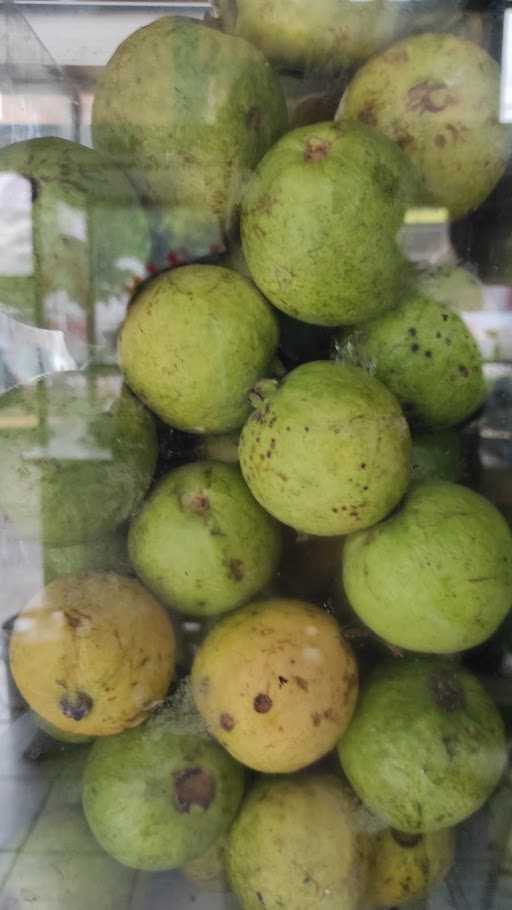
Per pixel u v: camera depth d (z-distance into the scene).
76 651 0.45
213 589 0.47
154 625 0.47
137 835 0.48
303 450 0.44
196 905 0.50
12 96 0.50
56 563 0.49
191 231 0.48
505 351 0.49
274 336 0.48
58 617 0.46
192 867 0.50
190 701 0.48
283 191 0.45
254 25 0.49
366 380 0.47
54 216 0.46
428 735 0.47
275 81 0.49
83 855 0.50
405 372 0.49
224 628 0.47
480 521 0.47
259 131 0.48
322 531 0.47
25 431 0.47
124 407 0.48
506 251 0.49
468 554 0.46
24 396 0.48
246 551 0.47
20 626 0.47
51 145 0.47
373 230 0.45
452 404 0.49
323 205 0.44
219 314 0.46
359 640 0.49
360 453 0.44
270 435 0.45
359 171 0.45
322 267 0.45
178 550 0.47
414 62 0.48
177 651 0.48
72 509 0.47
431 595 0.46
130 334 0.47
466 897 0.50
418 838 0.49
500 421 0.50
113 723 0.47
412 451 0.47
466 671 0.50
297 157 0.45
